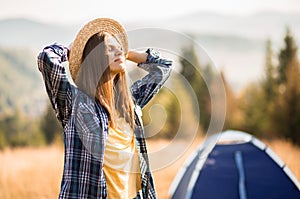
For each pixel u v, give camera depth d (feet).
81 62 8.82
